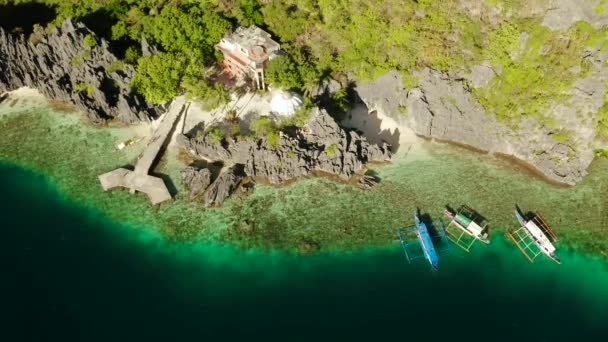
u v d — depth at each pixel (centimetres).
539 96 10388
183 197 10012
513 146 10500
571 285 8825
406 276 8912
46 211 9869
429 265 9050
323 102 11019
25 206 9938
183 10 11750
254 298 8644
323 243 9362
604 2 9925
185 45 11175
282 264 9112
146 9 12219
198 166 10419
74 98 11062
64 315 8362
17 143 10969
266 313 8431
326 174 10319
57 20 11800
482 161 10531
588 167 10294
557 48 10281
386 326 8244
